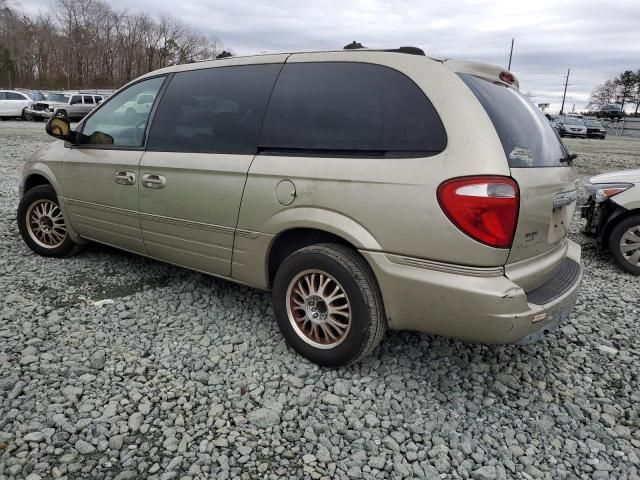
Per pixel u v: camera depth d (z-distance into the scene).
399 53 2.78
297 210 2.85
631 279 4.98
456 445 2.44
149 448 2.32
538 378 3.05
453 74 2.60
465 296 2.42
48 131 4.07
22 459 2.21
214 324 3.49
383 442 2.43
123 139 3.90
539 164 2.75
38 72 76.56
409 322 2.66
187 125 3.50
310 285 2.94
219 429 2.46
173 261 3.73
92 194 4.06
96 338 3.22
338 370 2.98
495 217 2.36
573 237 6.52
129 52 81.69
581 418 2.68
